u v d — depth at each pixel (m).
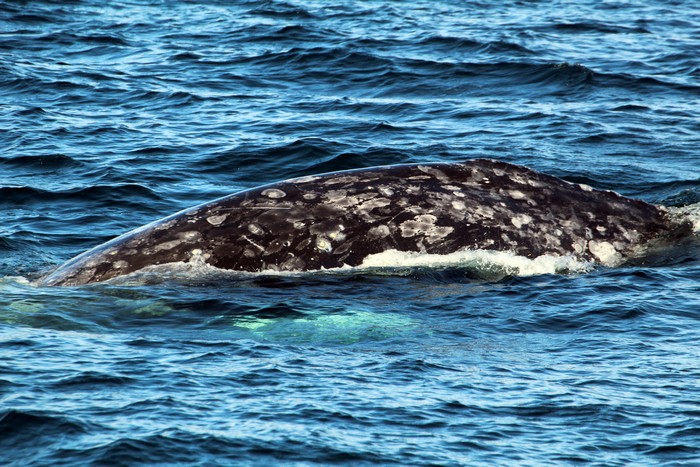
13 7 120.38
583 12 128.75
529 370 32.28
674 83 89.25
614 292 40.09
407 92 86.75
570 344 34.88
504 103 82.69
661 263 43.44
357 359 33.03
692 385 30.95
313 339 35.03
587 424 28.28
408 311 38.03
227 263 40.69
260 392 29.75
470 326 36.59
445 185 43.41
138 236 41.62
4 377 29.95
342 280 40.62
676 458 26.42
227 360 32.47
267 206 42.09
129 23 116.56
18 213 53.78
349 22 118.44
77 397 28.81
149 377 30.55
